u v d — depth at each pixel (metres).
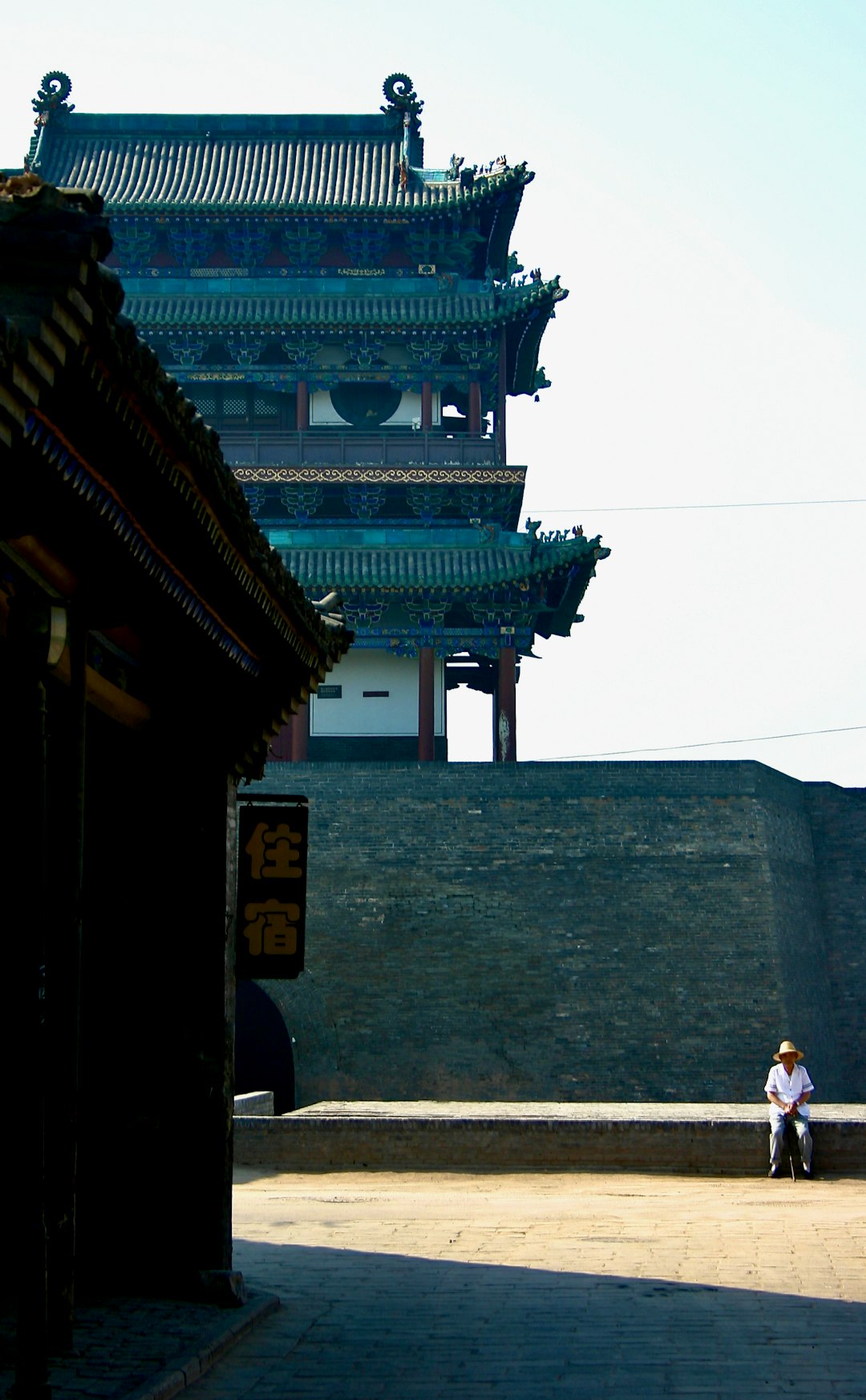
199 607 12.72
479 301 55.09
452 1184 24.84
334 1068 41.62
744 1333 12.68
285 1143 26.53
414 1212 21.11
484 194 54.53
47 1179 11.42
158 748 15.09
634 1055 42.19
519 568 50.16
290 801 16.44
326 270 55.81
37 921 9.85
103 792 15.16
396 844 43.34
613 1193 23.53
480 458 53.78
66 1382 10.43
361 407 55.91
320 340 54.81
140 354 9.22
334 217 55.03
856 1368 11.35
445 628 51.78
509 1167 26.19
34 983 9.74
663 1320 13.26
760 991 42.91
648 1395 10.62
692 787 44.34
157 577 11.80
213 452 10.92
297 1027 41.84
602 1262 16.50
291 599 13.53
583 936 43.00
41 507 10.13
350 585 50.16
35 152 56.69
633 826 43.94
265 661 14.38
